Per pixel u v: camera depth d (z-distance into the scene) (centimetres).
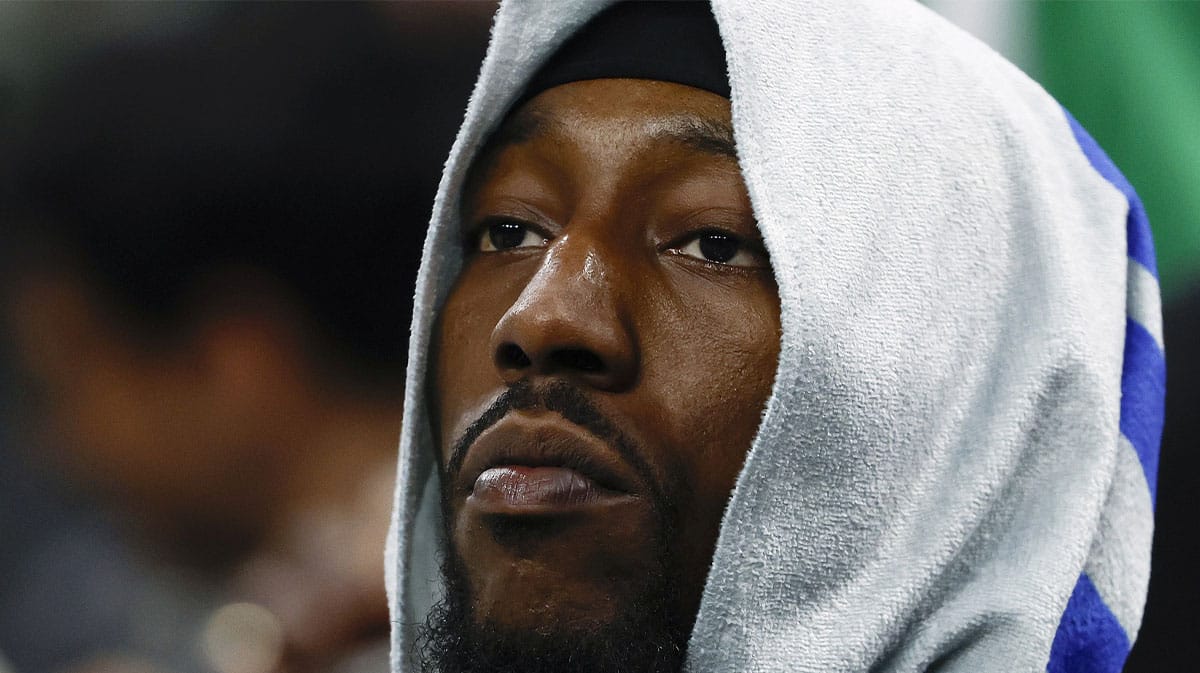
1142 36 899
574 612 483
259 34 610
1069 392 511
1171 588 671
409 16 638
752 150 494
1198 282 734
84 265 574
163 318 580
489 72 530
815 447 489
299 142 603
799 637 490
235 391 587
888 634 491
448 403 534
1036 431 512
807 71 511
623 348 489
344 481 617
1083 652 514
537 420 491
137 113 588
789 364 481
